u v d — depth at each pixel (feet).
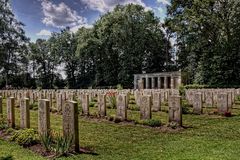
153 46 254.68
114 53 256.11
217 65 183.73
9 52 224.94
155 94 66.08
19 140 37.60
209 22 180.86
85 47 251.80
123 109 53.16
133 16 246.47
